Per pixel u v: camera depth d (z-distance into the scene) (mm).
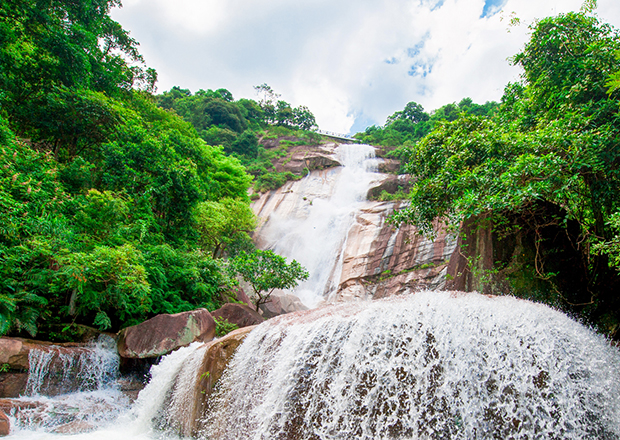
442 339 4223
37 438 4891
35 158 9227
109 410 6500
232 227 21719
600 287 6711
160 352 7906
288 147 46969
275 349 5371
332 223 29906
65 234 7898
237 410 5234
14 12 11500
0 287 6711
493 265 7961
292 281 14859
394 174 35562
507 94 10148
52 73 12391
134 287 8164
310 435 4363
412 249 23984
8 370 5984
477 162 8258
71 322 7977
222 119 56469
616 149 6238
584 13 8297
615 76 6305
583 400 3844
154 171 12945
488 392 3791
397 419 3967
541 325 4320
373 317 4820
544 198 7301
